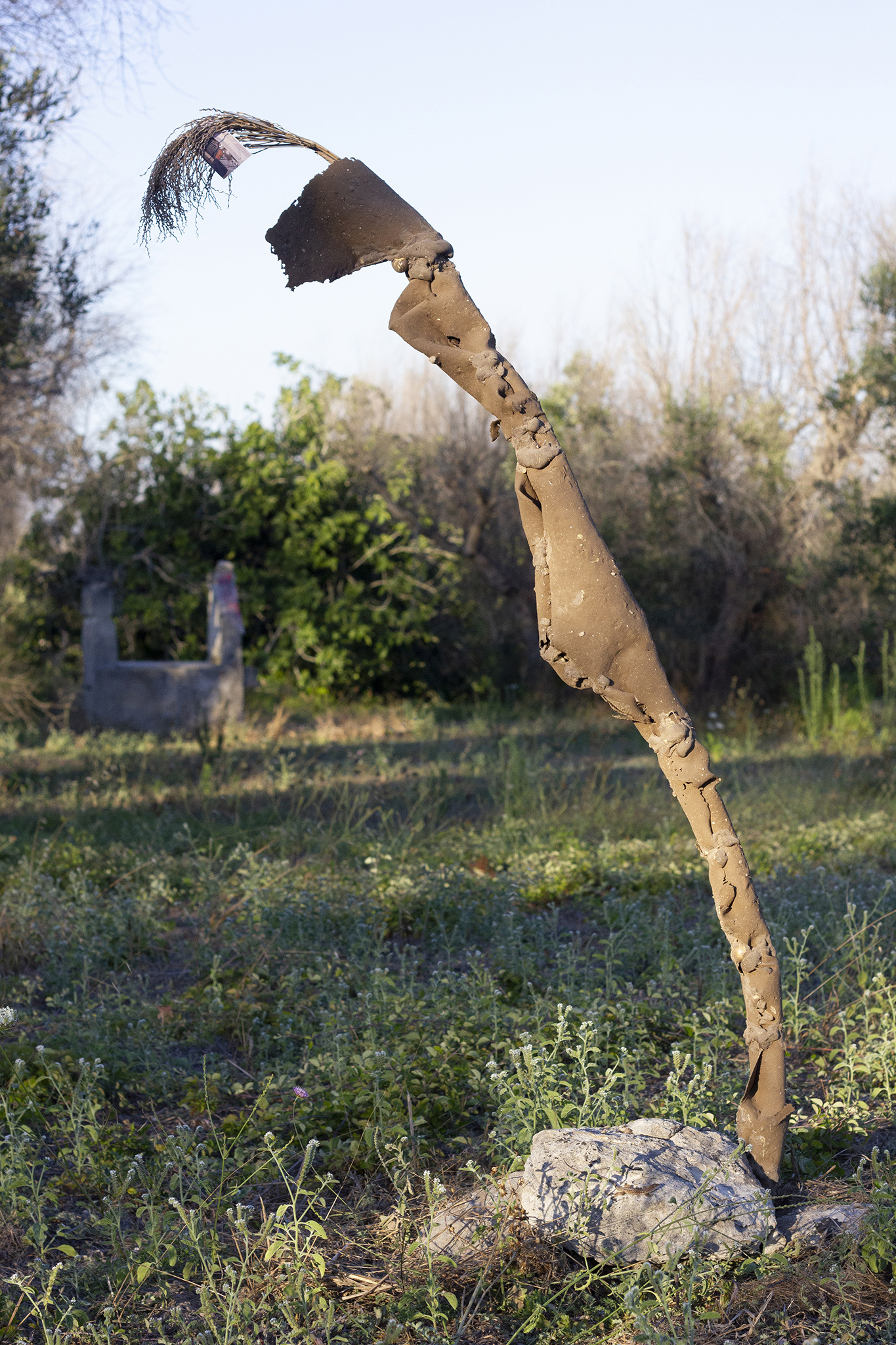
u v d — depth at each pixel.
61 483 16.20
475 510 17.06
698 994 4.72
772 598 17.39
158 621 17.56
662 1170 2.80
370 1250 2.88
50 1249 2.87
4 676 14.17
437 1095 3.67
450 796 9.48
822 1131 3.40
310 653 18.09
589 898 6.28
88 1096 3.47
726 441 16.62
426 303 2.76
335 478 18.11
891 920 5.47
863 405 17.91
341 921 5.65
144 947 5.47
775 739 14.27
